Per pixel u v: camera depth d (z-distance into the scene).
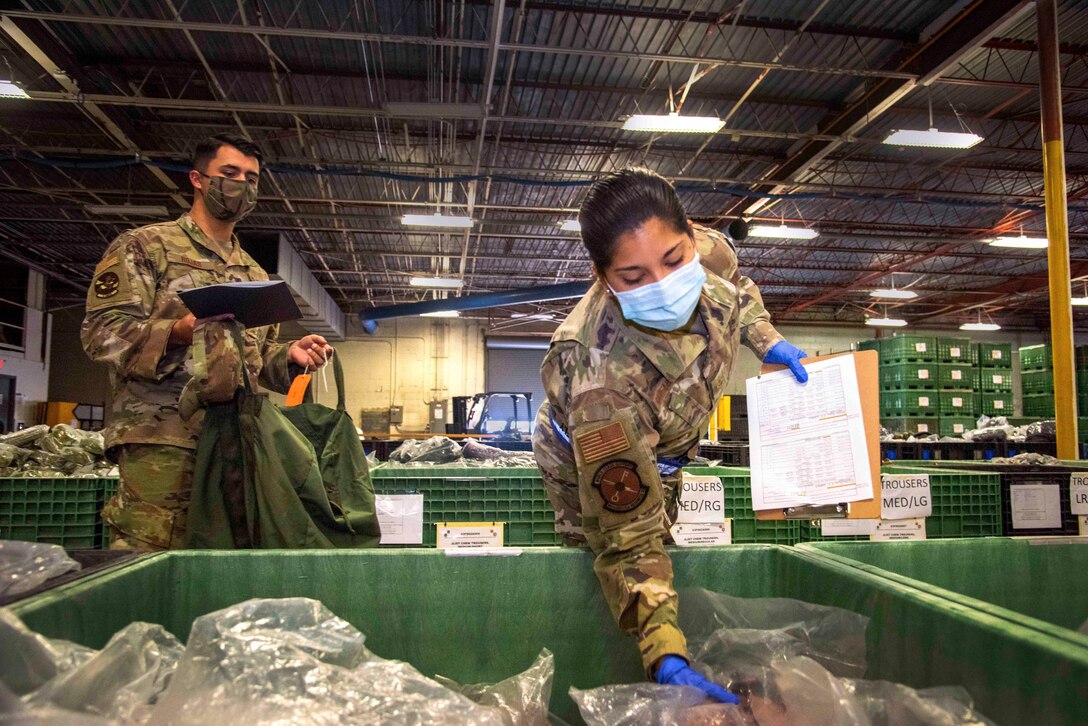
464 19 6.27
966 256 13.82
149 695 0.61
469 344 18.41
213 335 1.23
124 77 7.20
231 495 1.24
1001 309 19.30
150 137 8.57
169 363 1.41
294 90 7.49
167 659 0.66
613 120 7.37
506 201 10.92
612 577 0.85
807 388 1.03
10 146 8.23
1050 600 1.10
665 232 0.85
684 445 1.11
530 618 0.95
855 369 1.00
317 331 16.91
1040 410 9.95
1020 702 0.57
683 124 6.79
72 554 0.87
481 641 0.94
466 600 0.95
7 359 12.86
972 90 7.66
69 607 0.69
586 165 9.57
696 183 9.96
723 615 0.95
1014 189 10.64
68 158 9.15
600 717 0.67
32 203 10.59
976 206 11.00
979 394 10.05
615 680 0.95
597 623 0.96
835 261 14.70
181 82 7.31
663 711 0.67
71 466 2.79
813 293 17.25
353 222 11.73
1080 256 14.05
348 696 0.59
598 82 7.43
